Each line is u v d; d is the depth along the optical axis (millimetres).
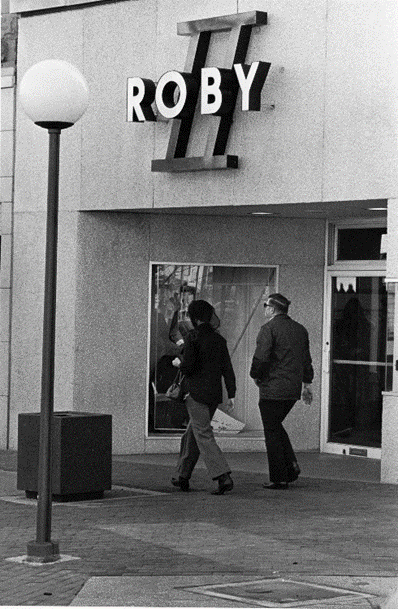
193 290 21953
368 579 11211
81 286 21422
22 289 22359
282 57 18391
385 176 17094
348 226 21453
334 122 17719
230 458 21062
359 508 15375
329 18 17828
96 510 15250
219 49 19406
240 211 20438
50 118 12109
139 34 20625
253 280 22141
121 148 20734
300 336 17062
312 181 18000
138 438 21719
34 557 12055
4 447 22672
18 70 22453
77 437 16109
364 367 21188
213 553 12438
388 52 17109
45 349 12109
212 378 16578
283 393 16922
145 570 11578
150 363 21844
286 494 16609
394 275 17000
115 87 20906
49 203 12180
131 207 20578
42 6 21797
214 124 19047
